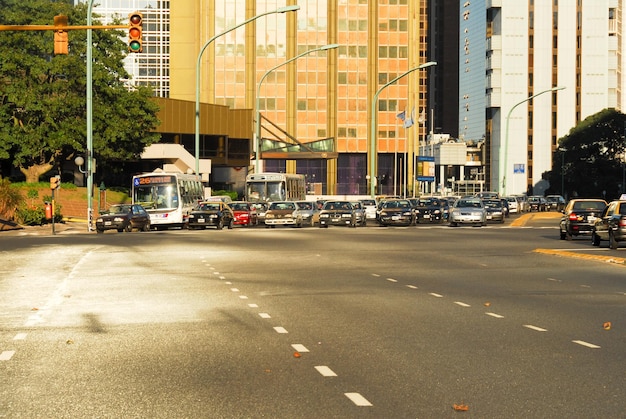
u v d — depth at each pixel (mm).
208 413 7809
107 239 39125
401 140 133125
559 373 9672
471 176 193500
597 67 182125
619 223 31984
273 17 131875
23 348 11445
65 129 67312
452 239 39312
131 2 154375
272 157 108188
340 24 132250
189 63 131875
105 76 70438
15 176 84562
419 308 15578
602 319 14242
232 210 56875
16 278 21172
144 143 77188
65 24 25203
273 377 9461
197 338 12211
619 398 8398
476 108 195250
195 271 23000
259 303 16250
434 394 8578
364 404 8141
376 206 67750
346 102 132625
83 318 14312
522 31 182500
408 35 132875
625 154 149875
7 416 7738
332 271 23109
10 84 67750
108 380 9344
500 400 8305
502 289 18906
